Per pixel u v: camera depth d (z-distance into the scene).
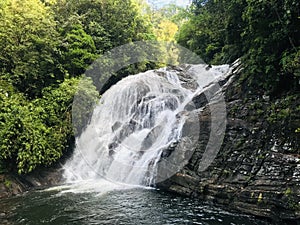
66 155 11.11
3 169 9.08
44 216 6.73
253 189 6.86
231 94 9.38
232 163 7.88
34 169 9.91
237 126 8.49
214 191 7.61
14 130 9.26
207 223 6.20
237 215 6.68
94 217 6.63
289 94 7.73
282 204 6.14
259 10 7.39
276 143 7.21
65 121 11.09
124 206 7.39
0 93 10.13
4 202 7.88
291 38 7.49
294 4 6.66
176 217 6.58
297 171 6.34
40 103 11.19
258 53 7.98
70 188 9.38
